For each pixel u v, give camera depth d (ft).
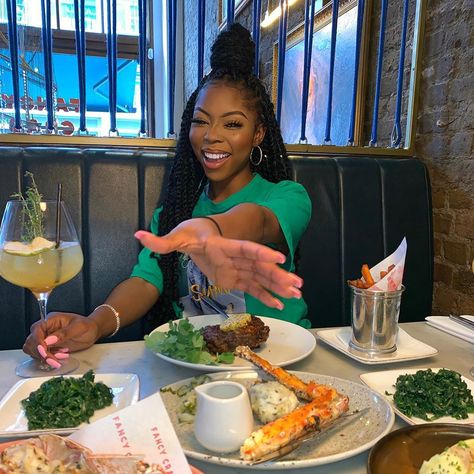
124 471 1.43
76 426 1.93
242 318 2.91
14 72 4.79
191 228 1.88
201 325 3.30
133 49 12.10
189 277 4.00
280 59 5.36
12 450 1.45
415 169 5.32
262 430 1.73
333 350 2.98
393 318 2.80
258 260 1.65
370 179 5.16
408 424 2.09
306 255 4.95
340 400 1.95
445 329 3.40
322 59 6.83
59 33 11.34
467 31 4.80
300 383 2.13
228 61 3.80
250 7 8.43
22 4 10.40
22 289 4.33
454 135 5.08
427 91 5.46
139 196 4.61
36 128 5.65
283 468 1.67
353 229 5.09
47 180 4.41
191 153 4.17
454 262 5.19
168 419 1.60
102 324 3.22
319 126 7.00
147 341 2.80
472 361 2.87
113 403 2.15
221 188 4.07
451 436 1.77
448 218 5.25
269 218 3.06
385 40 6.00
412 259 5.31
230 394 1.88
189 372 2.58
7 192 4.31
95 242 4.51
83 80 5.00
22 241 2.62
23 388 2.27
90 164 4.53
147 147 5.04
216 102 3.69
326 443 1.84
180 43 12.36
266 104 4.00
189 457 1.73
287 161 4.33
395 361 2.73
